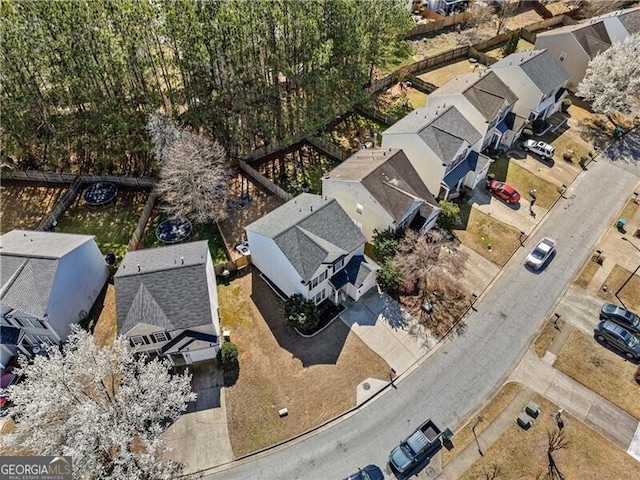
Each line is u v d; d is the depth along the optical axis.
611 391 32.28
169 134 42.78
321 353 34.28
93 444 24.52
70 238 36.62
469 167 46.97
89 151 49.19
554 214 46.12
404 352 34.50
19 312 31.34
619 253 42.19
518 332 35.97
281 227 35.44
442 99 51.44
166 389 27.97
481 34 74.31
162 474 25.58
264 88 46.47
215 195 44.00
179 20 41.56
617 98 54.47
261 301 37.72
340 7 47.78
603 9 77.62
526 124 55.78
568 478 27.83
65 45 41.50
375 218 40.12
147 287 31.86
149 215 44.69
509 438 29.72
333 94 50.78
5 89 42.25
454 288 39.06
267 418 30.88
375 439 29.89
